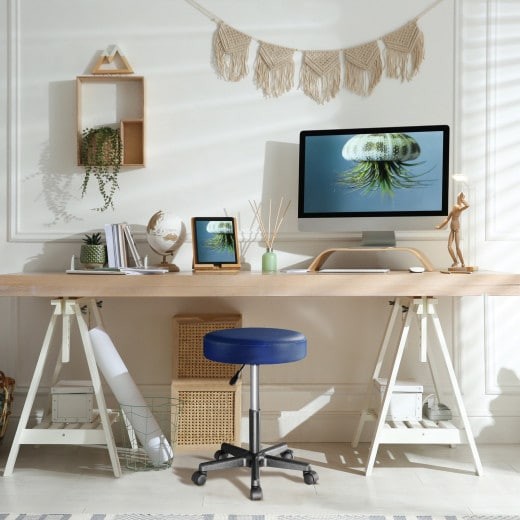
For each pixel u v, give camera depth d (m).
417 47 3.23
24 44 3.23
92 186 3.25
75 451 3.05
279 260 3.26
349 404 3.24
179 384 3.02
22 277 2.68
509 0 3.24
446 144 3.00
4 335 3.26
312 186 3.11
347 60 3.24
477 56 3.24
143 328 3.25
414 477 2.69
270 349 2.44
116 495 2.48
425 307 2.74
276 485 2.59
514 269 3.24
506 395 3.24
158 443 2.79
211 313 3.25
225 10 3.25
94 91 3.24
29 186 3.24
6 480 2.66
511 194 3.24
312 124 3.25
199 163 3.26
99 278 2.68
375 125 3.25
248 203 3.26
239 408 3.04
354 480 2.65
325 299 3.26
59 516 2.27
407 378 3.20
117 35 3.24
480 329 3.25
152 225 3.07
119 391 2.80
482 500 2.43
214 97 3.26
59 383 3.00
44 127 3.24
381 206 3.05
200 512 2.31
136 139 3.25
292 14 3.25
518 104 3.24
